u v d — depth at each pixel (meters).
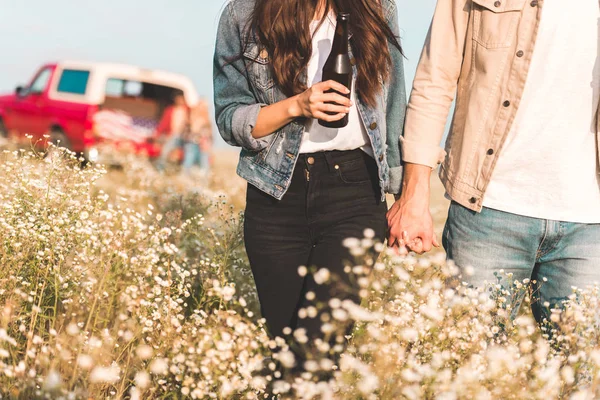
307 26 3.30
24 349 3.53
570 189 3.36
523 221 3.42
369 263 3.21
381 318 3.20
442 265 3.39
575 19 3.27
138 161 12.05
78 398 3.01
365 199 3.43
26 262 3.88
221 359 2.96
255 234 3.50
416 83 3.68
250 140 3.38
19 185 4.24
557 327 3.50
